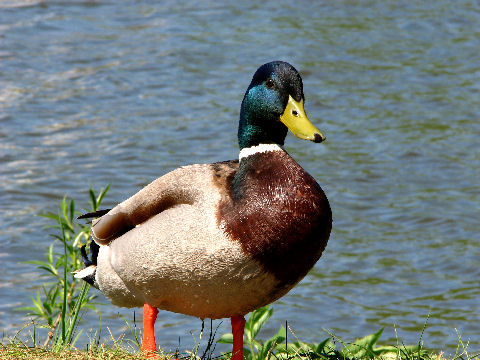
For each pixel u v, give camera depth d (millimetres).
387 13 24703
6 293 10766
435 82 19844
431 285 11859
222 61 20219
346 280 11977
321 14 24328
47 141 15727
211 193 5941
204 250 5809
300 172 6027
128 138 15984
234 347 6500
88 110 17250
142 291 6199
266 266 5863
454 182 15102
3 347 6375
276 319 10859
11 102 17328
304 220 5887
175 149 15609
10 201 13477
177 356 6488
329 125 17375
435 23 24000
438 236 13336
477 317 10953
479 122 17672
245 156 6145
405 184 15008
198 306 6145
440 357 7027
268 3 25062
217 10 24172
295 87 6137
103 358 6180
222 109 17500
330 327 10703
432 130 17219
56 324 7938
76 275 6789
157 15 23500
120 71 19344
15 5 23328
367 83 19594
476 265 12398
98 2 24266
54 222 12734
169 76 19188
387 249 12906
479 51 22000
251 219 5812
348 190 14750
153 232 5965
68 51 20391
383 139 16766
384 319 10914
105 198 13664
